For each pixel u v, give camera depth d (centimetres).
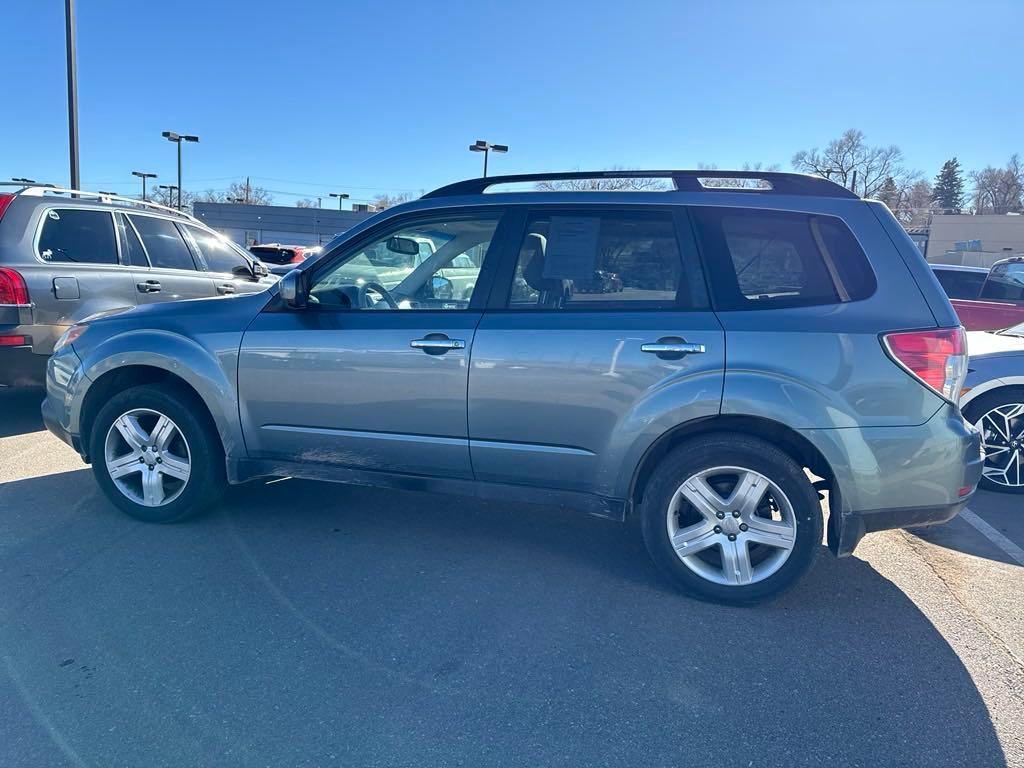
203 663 295
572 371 354
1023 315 894
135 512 436
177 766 239
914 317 330
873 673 300
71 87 1450
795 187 363
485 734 258
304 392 400
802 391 330
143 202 725
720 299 349
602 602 355
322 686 282
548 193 384
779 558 345
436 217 396
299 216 6175
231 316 421
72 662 294
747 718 269
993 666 306
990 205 9144
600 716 269
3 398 769
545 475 372
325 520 451
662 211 365
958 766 246
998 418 539
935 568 407
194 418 420
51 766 238
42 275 592
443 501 491
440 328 376
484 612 342
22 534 417
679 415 342
